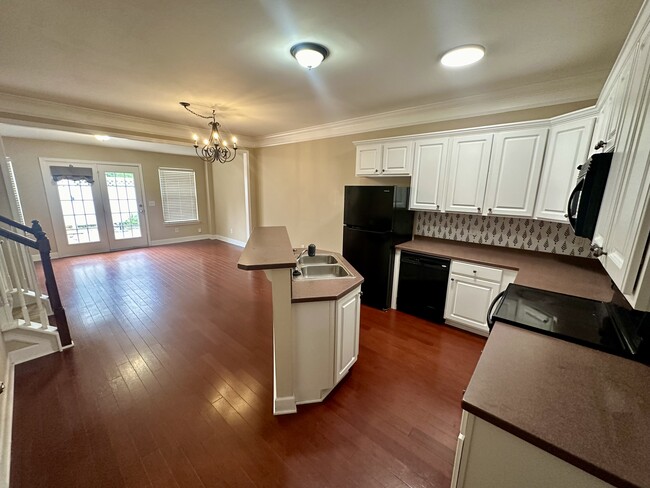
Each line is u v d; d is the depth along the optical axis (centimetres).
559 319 146
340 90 280
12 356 234
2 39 189
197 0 149
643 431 77
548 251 285
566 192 224
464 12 156
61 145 554
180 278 467
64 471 150
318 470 152
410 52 202
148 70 240
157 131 428
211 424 181
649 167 73
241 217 691
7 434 167
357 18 164
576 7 150
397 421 185
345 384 220
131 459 157
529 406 86
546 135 239
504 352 118
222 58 215
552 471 76
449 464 156
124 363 242
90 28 176
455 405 200
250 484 145
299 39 188
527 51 198
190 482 145
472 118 301
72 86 279
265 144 548
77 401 198
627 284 79
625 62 126
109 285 430
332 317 190
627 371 105
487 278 269
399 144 328
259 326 310
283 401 189
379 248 339
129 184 653
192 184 758
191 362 245
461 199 292
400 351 265
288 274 172
